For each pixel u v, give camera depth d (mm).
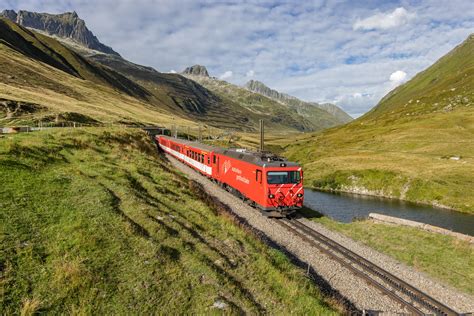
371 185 55188
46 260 10086
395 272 16828
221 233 15945
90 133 32781
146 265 10984
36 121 61062
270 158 25531
